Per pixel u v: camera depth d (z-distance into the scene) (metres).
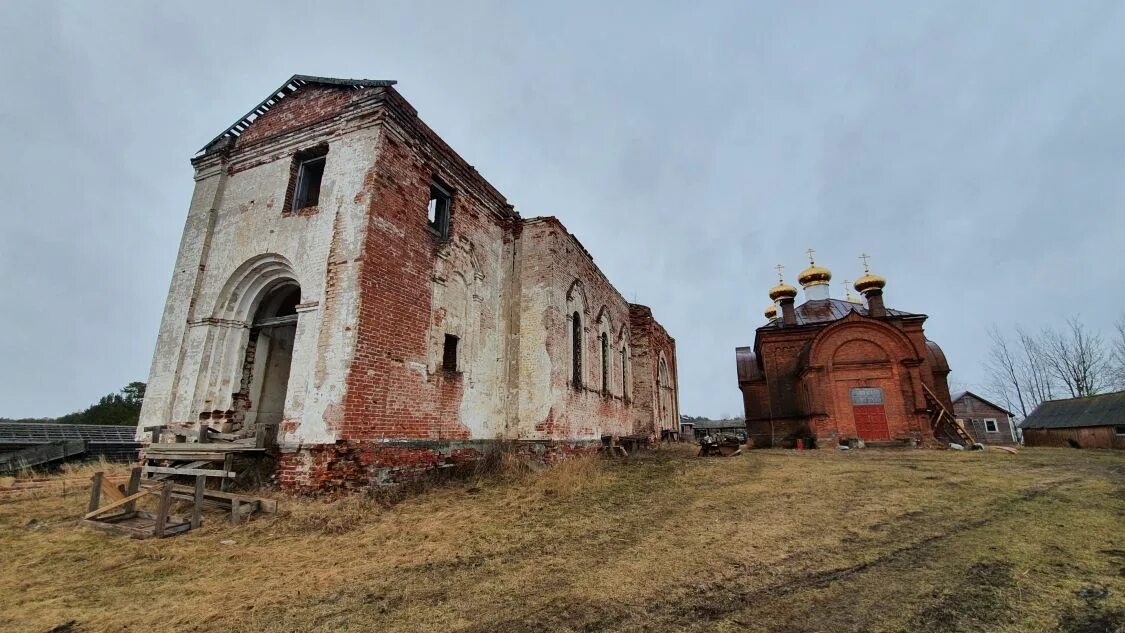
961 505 8.67
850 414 24.81
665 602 4.79
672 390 32.59
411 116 12.02
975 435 46.09
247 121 13.74
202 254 12.58
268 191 12.34
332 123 11.86
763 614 4.47
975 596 4.77
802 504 8.95
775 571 5.55
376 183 10.79
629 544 6.75
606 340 20.16
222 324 12.16
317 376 9.81
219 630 4.35
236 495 8.32
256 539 7.16
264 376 12.80
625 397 22.41
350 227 10.59
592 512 8.65
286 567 5.99
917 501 9.02
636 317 25.36
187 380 11.71
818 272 36.25
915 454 18.78
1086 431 30.72
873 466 14.20
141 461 11.34
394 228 11.16
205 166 13.60
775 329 30.77
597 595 5.00
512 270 15.57
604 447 18.06
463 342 13.25
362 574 5.72
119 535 7.31
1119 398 30.36
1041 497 9.25
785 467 14.15
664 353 30.88
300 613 4.68
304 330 10.34
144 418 11.74
